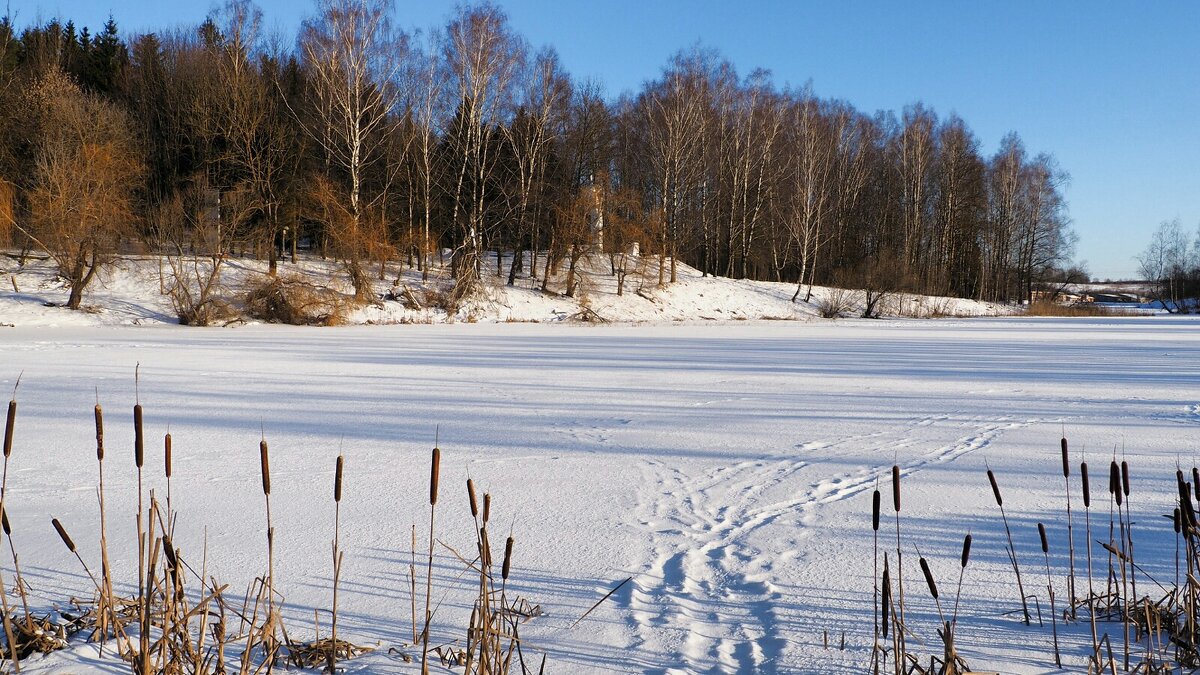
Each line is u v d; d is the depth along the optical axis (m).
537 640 3.41
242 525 5.09
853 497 5.88
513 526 5.12
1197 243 65.25
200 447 7.67
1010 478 6.42
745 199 49.97
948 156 54.69
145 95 40.75
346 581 4.09
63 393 11.43
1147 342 23.64
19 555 4.43
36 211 28.25
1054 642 3.26
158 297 30.59
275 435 8.34
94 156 28.39
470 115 36.62
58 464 6.88
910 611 3.71
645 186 48.50
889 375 14.32
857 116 56.47
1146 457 7.19
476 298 34.31
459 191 37.19
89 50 48.22
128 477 6.41
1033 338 25.78
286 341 22.25
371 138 39.56
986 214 58.34
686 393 11.81
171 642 2.79
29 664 3.04
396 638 3.39
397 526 5.10
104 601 3.19
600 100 44.09
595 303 37.62
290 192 36.84
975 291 60.03
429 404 10.62
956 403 10.78
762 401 10.97
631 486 6.21
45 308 27.94
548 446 7.80
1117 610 3.60
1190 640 3.09
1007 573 4.24
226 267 33.75
